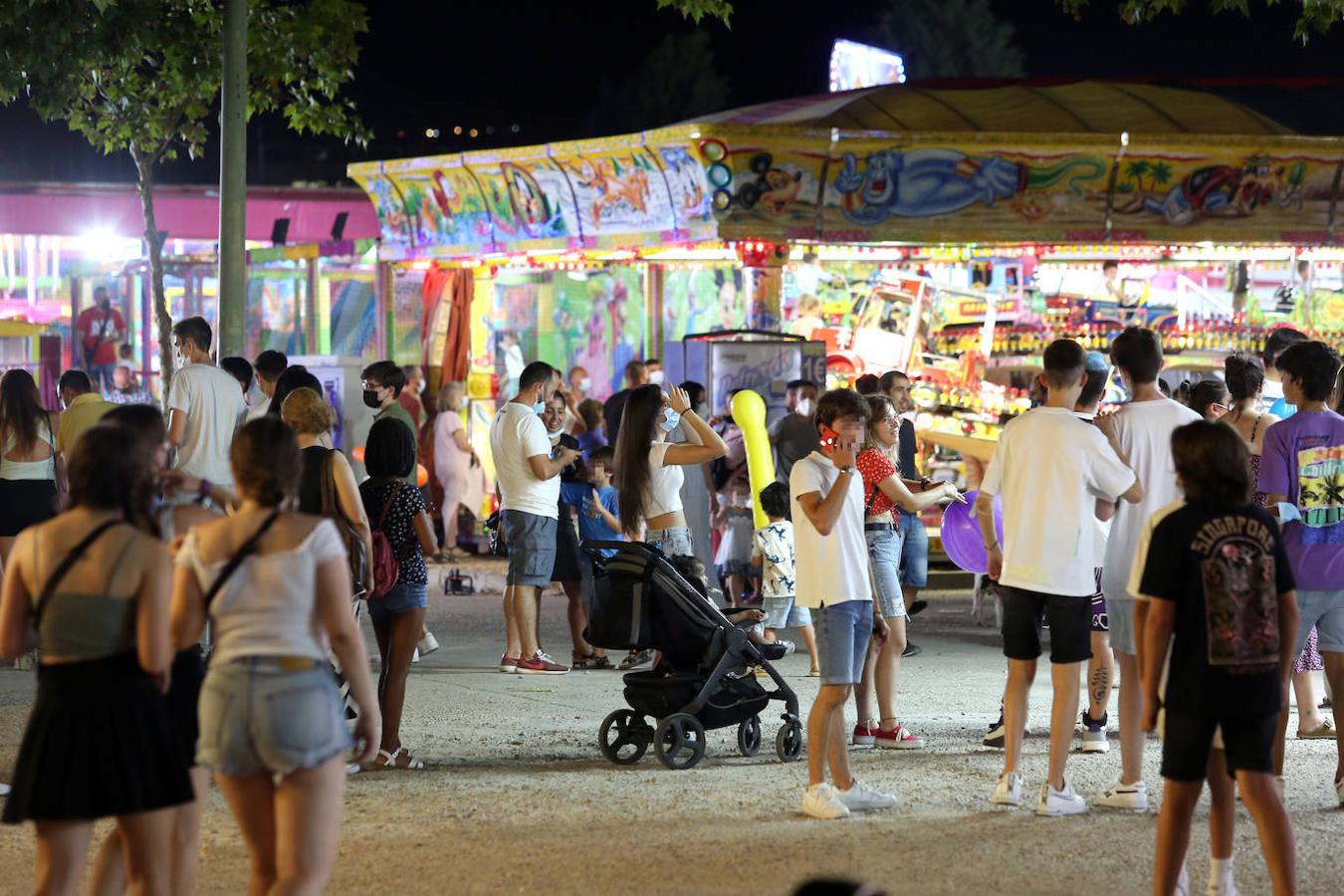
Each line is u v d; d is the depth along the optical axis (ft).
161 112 104.68
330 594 25.14
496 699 55.26
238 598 24.67
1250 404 46.93
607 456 64.18
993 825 36.86
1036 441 38.11
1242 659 28.71
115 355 118.11
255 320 111.45
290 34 100.89
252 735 24.39
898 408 62.54
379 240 105.70
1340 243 89.20
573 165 90.12
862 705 46.57
